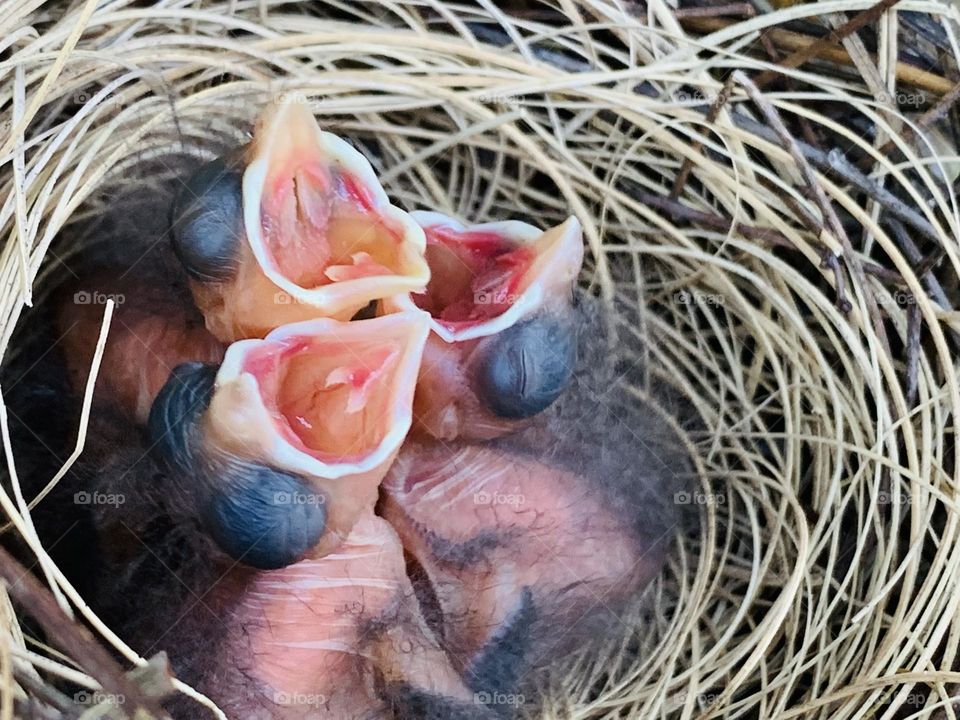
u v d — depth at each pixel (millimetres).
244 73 154
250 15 159
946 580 147
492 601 150
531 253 147
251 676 141
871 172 165
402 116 165
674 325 169
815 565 158
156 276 147
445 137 162
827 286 162
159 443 135
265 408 130
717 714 150
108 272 149
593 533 153
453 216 162
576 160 162
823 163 160
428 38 157
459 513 152
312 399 137
